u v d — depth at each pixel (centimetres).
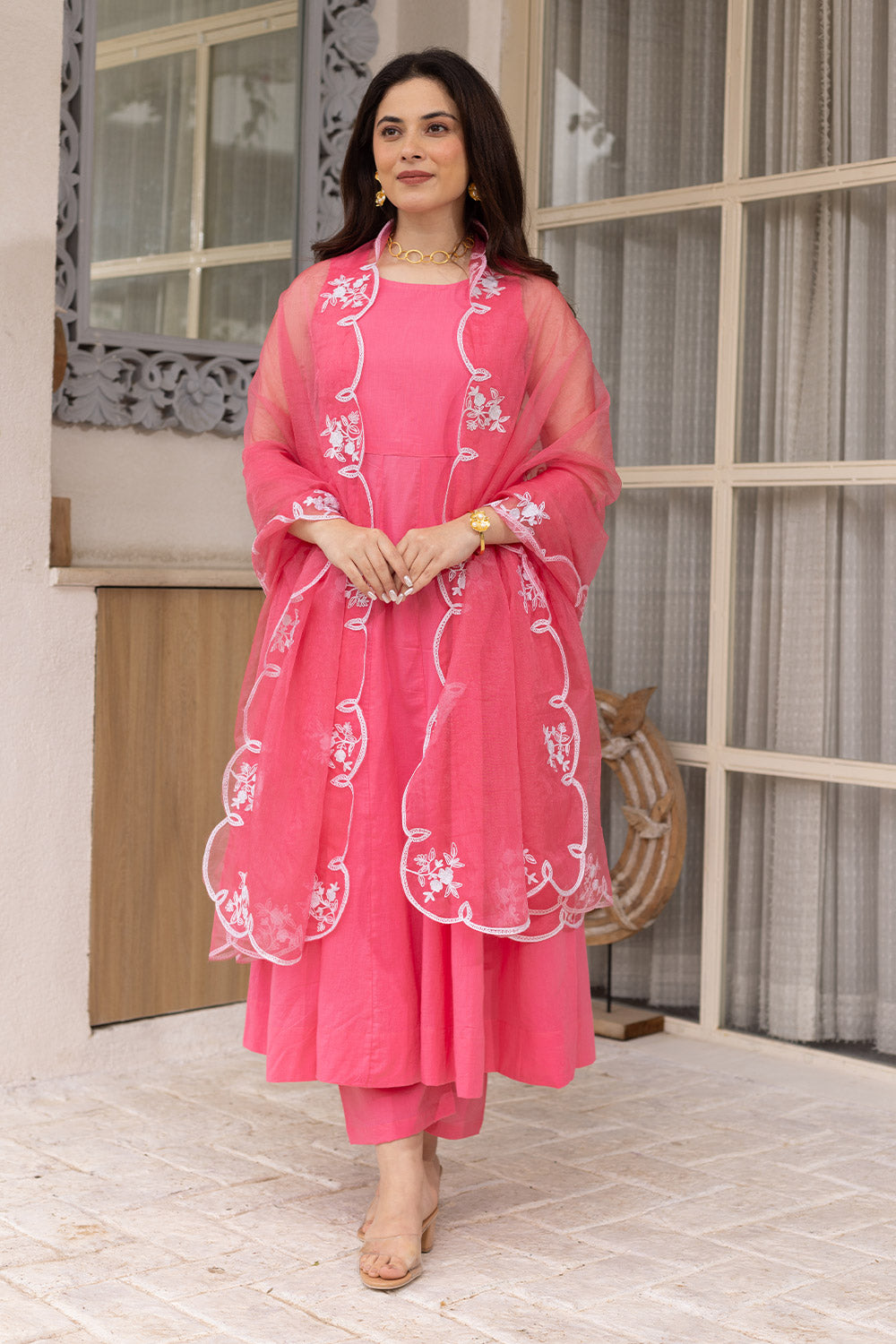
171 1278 179
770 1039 286
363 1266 178
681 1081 268
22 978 251
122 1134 232
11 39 241
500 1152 228
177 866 271
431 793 180
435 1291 177
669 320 300
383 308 186
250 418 201
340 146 313
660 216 301
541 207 321
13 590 247
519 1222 199
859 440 273
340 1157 224
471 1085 180
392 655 185
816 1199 210
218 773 276
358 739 182
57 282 274
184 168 293
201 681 272
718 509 292
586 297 314
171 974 271
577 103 314
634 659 308
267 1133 234
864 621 274
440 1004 182
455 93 186
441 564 178
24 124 243
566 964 193
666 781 290
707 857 293
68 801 255
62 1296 173
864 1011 275
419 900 180
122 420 283
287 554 195
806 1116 248
